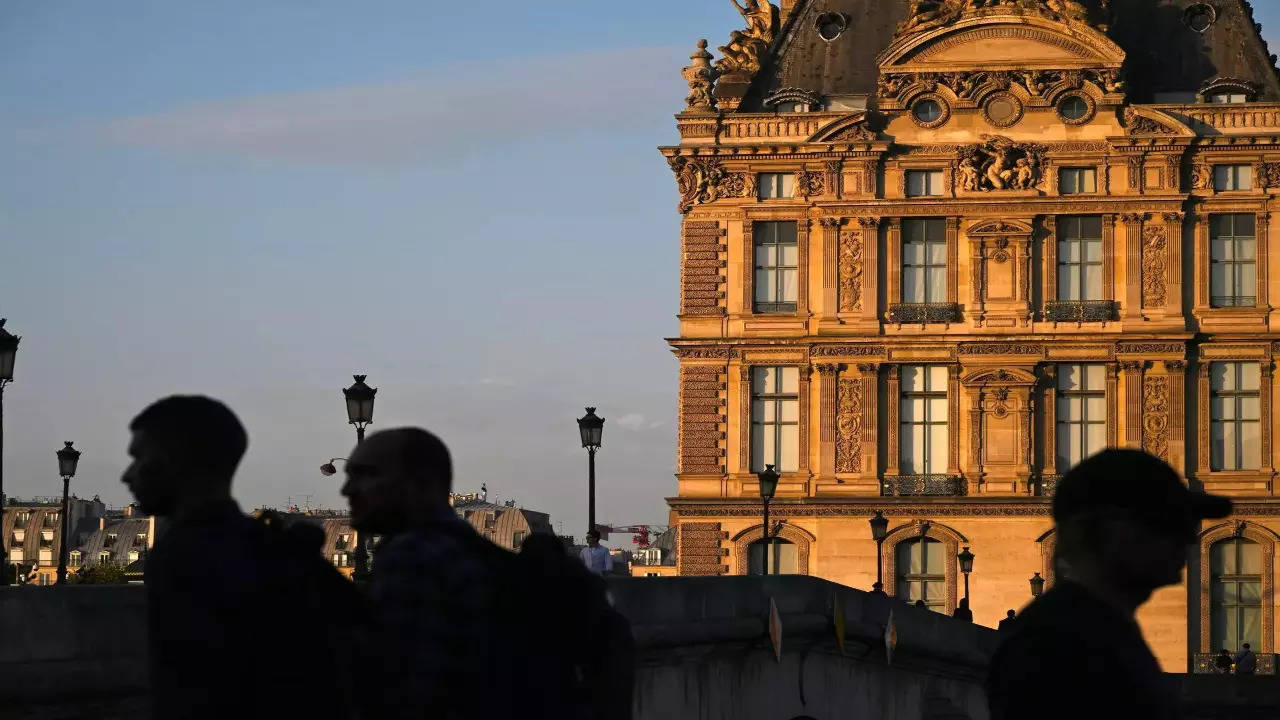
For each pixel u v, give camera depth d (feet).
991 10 266.36
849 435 265.54
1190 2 278.05
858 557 263.70
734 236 270.46
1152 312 262.67
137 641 66.03
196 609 30.55
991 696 26.91
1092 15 273.33
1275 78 273.33
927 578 263.08
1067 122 265.95
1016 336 262.88
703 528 267.18
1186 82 273.54
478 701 33.50
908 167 268.00
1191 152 264.11
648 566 611.06
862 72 277.23
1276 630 256.11
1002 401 263.08
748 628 111.65
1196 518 27.78
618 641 43.68
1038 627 26.61
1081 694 25.88
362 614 33.47
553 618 36.55
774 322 268.21
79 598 64.08
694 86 274.77
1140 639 26.78
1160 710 26.14
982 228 265.13
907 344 265.13
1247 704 177.78
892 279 267.39
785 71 278.67
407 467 35.01
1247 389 262.06
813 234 269.23
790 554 266.57
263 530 31.81
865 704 131.54
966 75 268.00
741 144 269.44
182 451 31.71
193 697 30.60
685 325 270.46
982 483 262.67
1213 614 257.96
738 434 268.00
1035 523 260.42
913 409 266.36
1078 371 264.31
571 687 37.47
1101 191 264.93
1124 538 27.27
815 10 281.54
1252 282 263.29
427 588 32.89
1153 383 261.85
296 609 31.35
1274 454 259.60
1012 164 266.36
